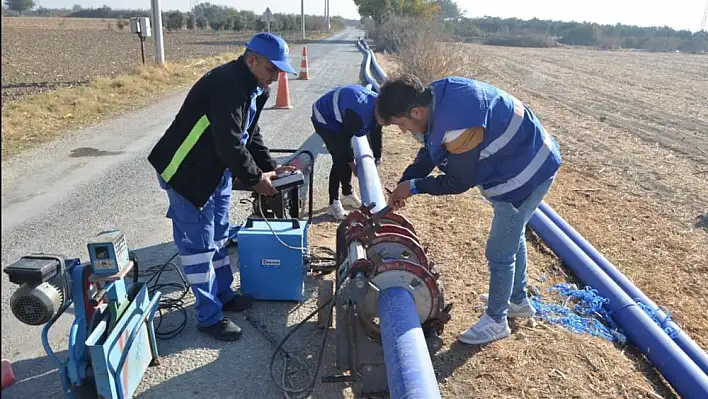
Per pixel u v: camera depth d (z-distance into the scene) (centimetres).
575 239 488
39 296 249
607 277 412
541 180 307
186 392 308
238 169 321
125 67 1758
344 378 305
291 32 5956
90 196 611
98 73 1594
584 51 3869
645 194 657
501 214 317
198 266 344
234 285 424
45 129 898
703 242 520
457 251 480
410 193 309
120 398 280
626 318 369
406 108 276
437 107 276
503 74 1939
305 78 1653
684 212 599
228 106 313
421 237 506
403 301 278
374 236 322
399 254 327
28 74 1548
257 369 330
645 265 474
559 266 460
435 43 1413
